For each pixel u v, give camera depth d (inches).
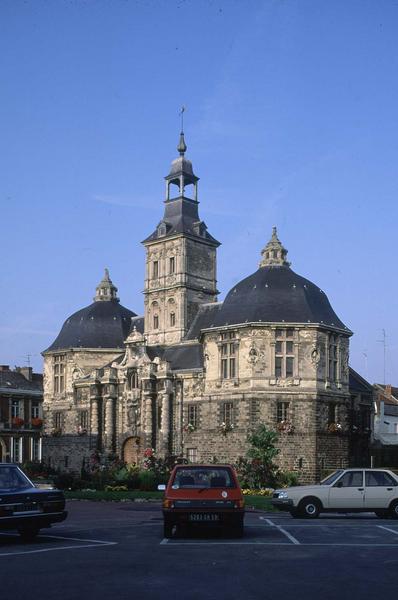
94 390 3336.6
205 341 2918.3
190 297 3412.9
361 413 3127.5
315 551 864.3
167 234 3462.1
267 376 2714.1
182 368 3046.3
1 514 930.7
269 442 2492.6
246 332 2755.9
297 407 2711.6
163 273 3479.3
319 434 2714.1
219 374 2839.6
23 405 4138.8
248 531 1093.8
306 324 2728.8
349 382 3127.5
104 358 3567.9
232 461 2738.7
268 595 606.2
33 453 4143.7
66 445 3447.3
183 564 761.6
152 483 2262.6
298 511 1348.4
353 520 1315.2
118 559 795.4
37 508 962.7
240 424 2731.3
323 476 2704.2
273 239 2987.2
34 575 700.0
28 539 986.1
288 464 2672.2
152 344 3454.7
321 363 2768.2
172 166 3614.7
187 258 3430.1
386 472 1365.7
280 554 837.2
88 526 1187.3
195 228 3499.0
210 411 2851.9
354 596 604.1
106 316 3678.6
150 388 3065.9
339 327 2854.3
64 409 3528.5
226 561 782.5
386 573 713.0
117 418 3257.9
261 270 2957.7
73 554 835.4
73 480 2317.9
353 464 2945.4
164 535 1000.2
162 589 629.0
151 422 3058.6
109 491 2191.2
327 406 2768.2
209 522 984.3
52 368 3644.2
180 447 2952.8
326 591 624.1
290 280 2874.0
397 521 1295.5
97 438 3299.7
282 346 2748.5
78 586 643.5
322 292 2957.7
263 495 2128.4
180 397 3002.0
